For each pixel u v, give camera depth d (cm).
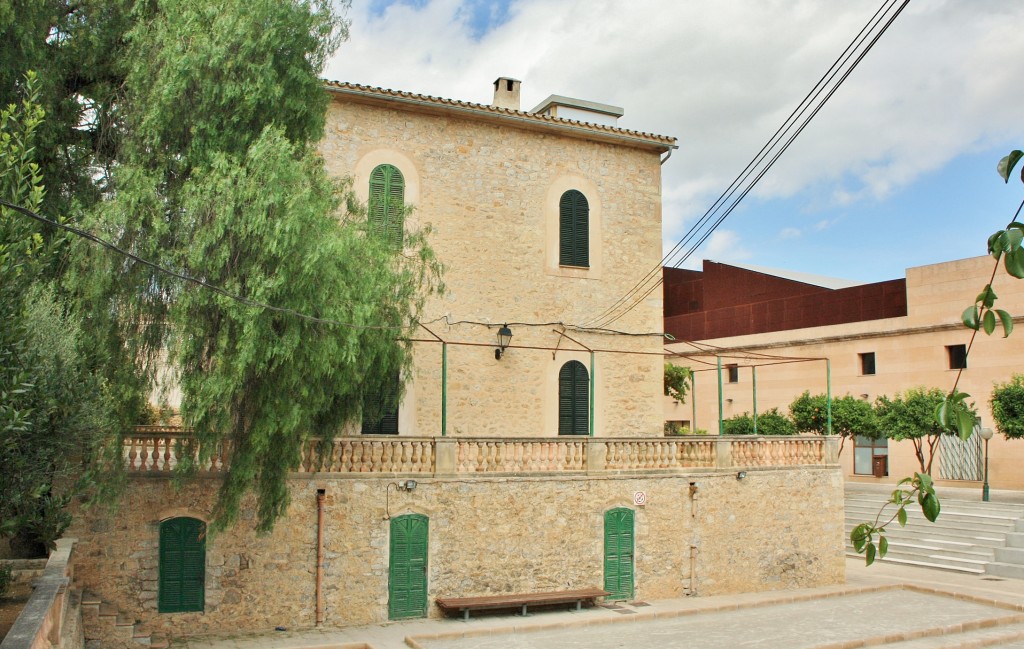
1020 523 2700
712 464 2191
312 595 1745
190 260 1359
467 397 2220
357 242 1585
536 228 2345
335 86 2117
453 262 2241
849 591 2266
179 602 1656
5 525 999
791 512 2289
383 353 1670
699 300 5000
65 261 1434
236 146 1491
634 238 2470
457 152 2278
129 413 1434
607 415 2373
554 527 1977
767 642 1738
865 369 4003
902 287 3906
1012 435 3066
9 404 866
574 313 2366
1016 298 3447
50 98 1470
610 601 2027
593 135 2409
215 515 1552
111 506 1498
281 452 1541
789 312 4372
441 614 1853
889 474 3991
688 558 2127
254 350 1372
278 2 1521
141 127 1455
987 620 1973
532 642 1712
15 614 1073
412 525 1844
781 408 4316
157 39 1465
